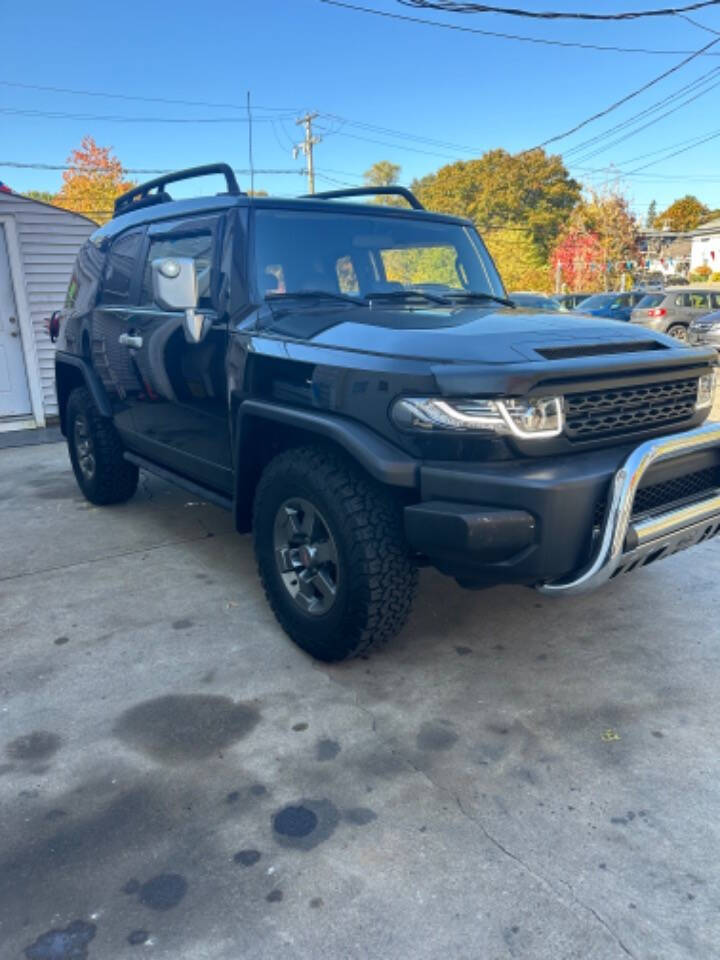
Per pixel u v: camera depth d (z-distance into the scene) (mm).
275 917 1867
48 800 2301
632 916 1850
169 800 2297
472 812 2230
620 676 2988
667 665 3062
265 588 3305
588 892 1926
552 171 57812
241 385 3260
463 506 2469
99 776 2412
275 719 2723
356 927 1835
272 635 3381
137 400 4398
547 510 2379
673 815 2199
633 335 2914
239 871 2014
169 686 2957
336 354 2789
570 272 47344
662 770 2404
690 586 3824
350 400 2703
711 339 15461
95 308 4844
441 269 3922
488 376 2406
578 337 2783
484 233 59344
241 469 3338
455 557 2520
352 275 3605
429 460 2531
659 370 2785
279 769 2439
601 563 2451
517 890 1937
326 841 2119
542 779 2375
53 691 2928
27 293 8477
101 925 1847
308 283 3469
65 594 3855
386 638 2920
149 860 2055
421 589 3840
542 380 2438
